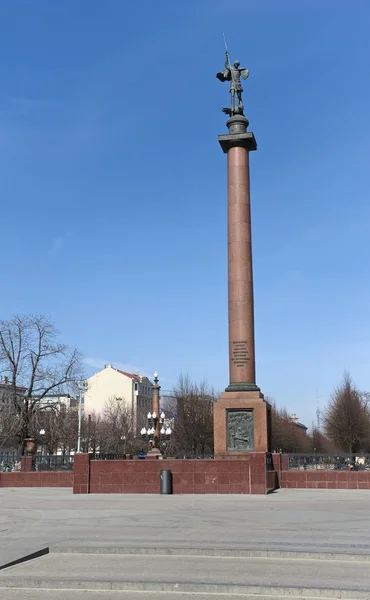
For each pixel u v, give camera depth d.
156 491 25.78
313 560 10.55
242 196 29.78
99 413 104.94
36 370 49.56
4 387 51.78
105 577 9.16
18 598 8.13
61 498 23.56
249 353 28.27
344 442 68.81
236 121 30.67
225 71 31.94
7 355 48.47
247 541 11.94
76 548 11.46
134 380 131.38
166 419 71.81
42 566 10.17
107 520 16.08
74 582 8.86
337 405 69.75
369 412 70.75
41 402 57.12
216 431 27.52
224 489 25.14
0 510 19.02
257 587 8.46
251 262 29.39
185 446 68.12
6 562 10.12
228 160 30.45
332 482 28.20
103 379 129.88
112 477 26.17
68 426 66.44
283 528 14.05
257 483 24.94
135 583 8.73
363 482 27.92
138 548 11.30
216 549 11.07
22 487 31.06
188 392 71.62
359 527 14.20
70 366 50.78
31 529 14.37
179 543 11.75
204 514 17.31
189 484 25.42
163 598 8.15
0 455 39.91
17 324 49.09
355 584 8.66
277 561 10.47
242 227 29.44
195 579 8.96
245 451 27.05
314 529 13.84
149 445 57.62
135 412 96.88
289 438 97.06
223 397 27.84
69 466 33.97
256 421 27.25
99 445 78.69
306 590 8.33
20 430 49.69
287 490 27.34
